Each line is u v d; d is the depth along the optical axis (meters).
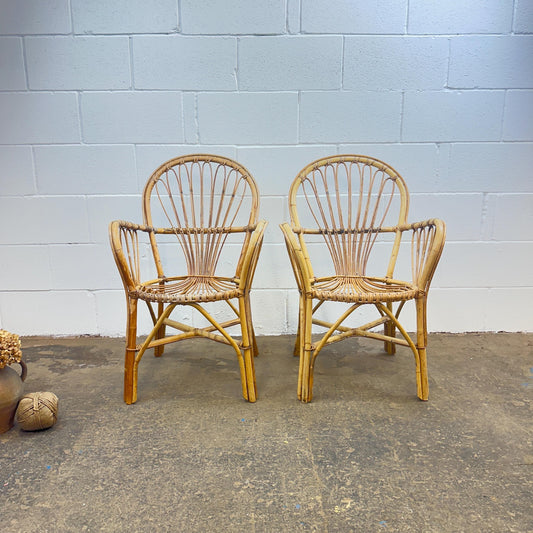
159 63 1.63
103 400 1.24
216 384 1.36
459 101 1.67
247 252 1.15
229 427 1.09
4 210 1.70
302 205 1.74
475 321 1.83
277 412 1.17
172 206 1.70
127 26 1.60
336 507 0.80
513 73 1.65
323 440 1.03
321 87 1.66
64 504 0.81
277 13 1.60
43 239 1.73
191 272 1.55
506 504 0.80
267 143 1.70
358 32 1.62
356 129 1.70
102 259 1.76
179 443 1.02
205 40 1.62
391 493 0.84
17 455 0.97
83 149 1.68
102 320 1.81
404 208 1.48
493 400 1.23
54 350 1.65
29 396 1.06
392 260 1.47
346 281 1.40
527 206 1.75
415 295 1.18
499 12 1.61
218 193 1.73
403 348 1.71
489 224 1.76
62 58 1.61
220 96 1.66
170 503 0.81
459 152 1.71
